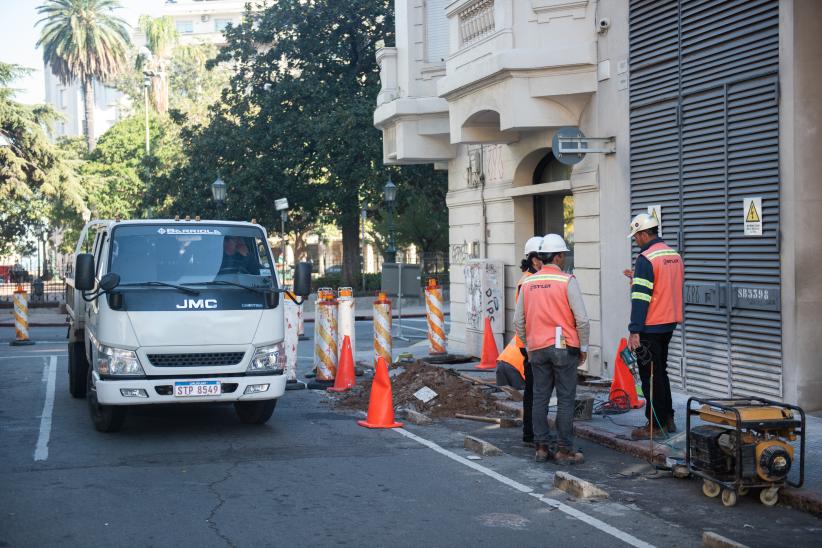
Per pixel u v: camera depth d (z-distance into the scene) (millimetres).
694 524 6469
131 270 9922
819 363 9758
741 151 10422
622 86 12648
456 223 18812
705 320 11156
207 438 9891
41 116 42875
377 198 35719
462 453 9016
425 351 19062
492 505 7020
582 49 13195
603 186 13258
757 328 10273
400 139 18469
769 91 9922
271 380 9961
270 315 10062
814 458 7891
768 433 6984
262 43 39250
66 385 14773
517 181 15977
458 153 18578
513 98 13484
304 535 6234
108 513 6816
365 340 22328
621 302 12852
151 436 10039
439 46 18375
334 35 36812
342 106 34375
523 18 13500
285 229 43375
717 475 7074
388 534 6254
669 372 11930
